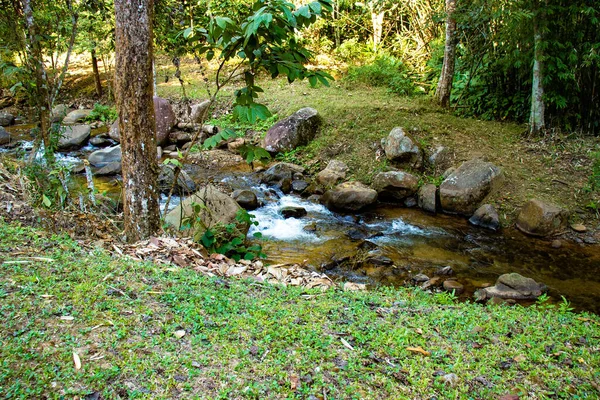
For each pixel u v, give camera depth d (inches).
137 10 151.7
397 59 536.4
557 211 251.4
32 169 190.2
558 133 335.3
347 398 83.5
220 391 81.2
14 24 208.1
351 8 618.8
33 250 128.4
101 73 576.1
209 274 142.2
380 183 301.6
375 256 221.6
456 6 381.7
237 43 143.3
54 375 79.4
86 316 97.3
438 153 321.4
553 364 102.3
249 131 401.4
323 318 113.0
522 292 187.3
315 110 380.5
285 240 242.7
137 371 83.3
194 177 328.5
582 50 317.7
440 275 208.4
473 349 106.1
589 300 188.7
